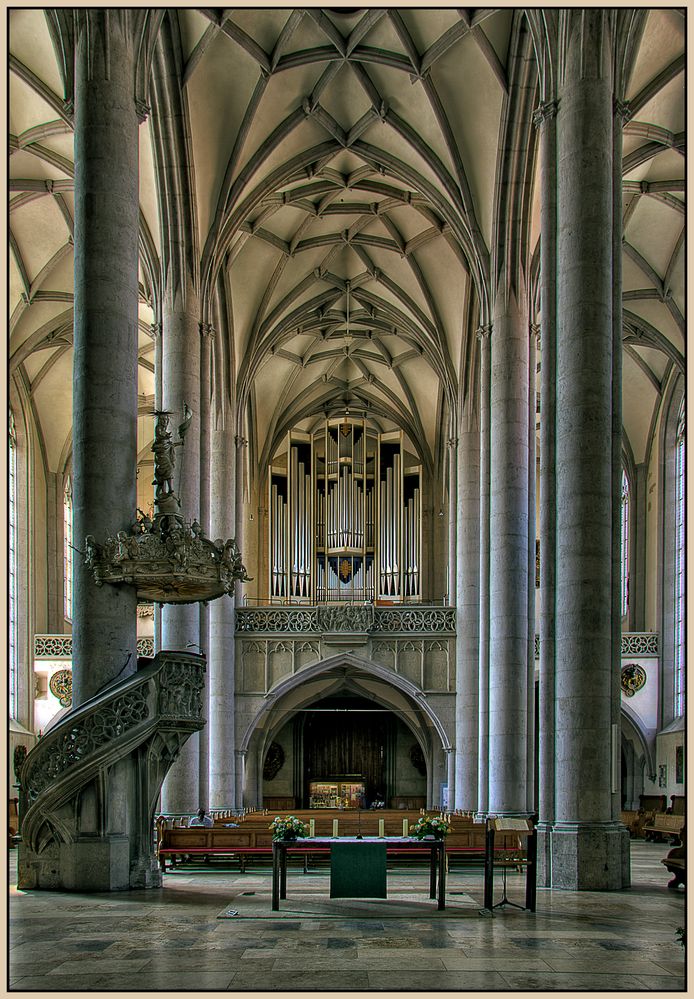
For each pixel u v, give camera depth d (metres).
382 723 42.41
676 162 26.64
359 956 9.25
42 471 37.03
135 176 15.37
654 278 31.14
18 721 34.31
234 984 8.10
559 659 14.69
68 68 17.59
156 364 24.98
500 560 23.86
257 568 42.38
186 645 21.86
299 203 30.86
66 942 9.95
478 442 32.09
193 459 23.56
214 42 23.36
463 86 24.62
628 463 37.81
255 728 34.31
